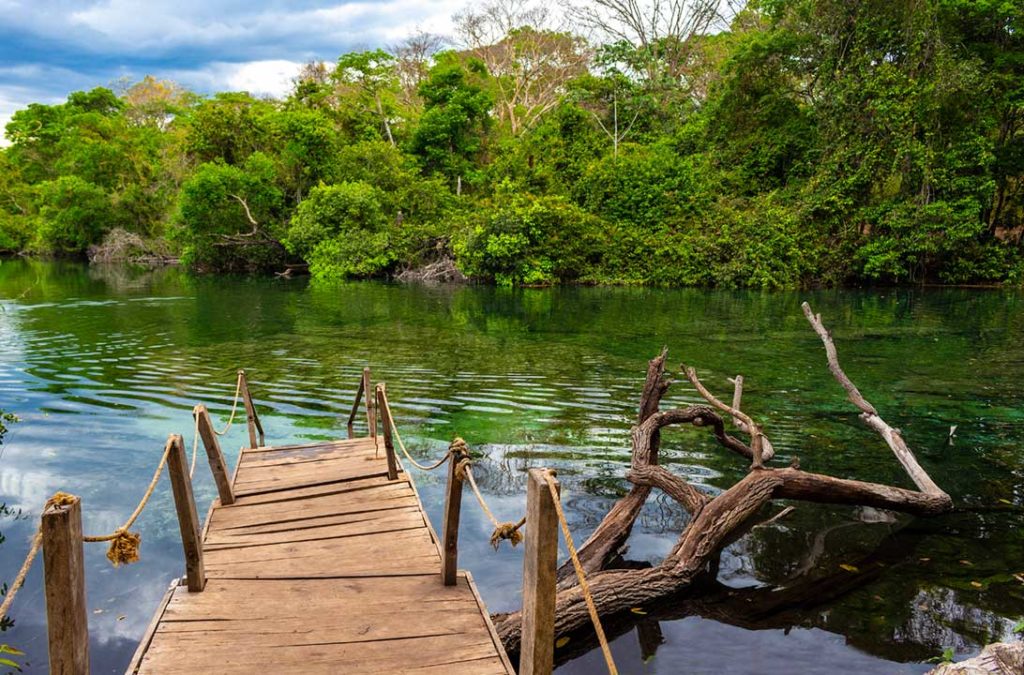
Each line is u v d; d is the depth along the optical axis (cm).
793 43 3569
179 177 4812
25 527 639
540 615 310
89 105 6856
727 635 475
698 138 4194
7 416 941
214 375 1301
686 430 956
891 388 1211
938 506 671
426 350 1568
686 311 2322
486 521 650
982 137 3011
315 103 5053
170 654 379
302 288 3131
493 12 5697
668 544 615
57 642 276
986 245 3281
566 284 3359
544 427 956
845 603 516
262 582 470
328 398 1126
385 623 417
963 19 3206
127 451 852
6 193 5825
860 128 3250
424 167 4803
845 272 3212
